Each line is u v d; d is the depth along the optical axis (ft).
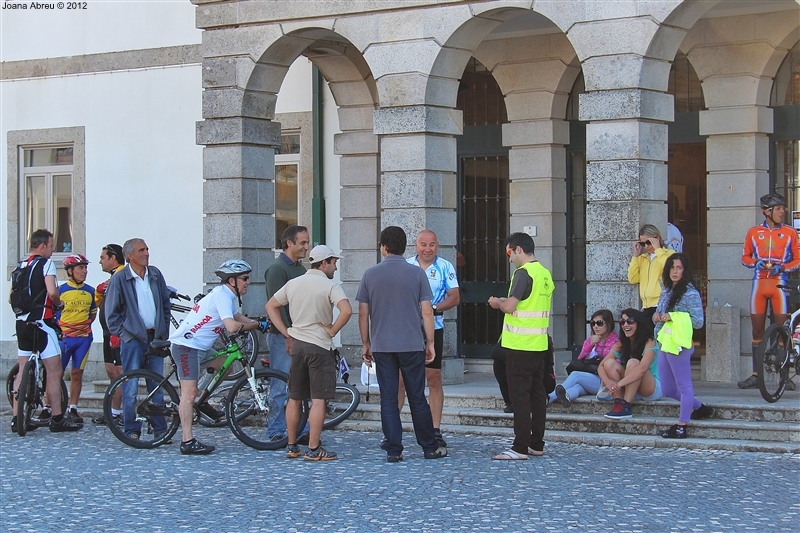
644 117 36.63
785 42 41.91
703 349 44.98
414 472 30.66
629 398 34.96
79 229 55.06
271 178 44.88
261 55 42.98
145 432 37.63
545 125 45.98
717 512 25.52
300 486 29.30
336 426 38.32
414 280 32.14
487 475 30.01
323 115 50.14
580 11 37.27
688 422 33.78
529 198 46.42
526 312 31.89
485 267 48.21
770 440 33.17
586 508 26.09
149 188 53.52
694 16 36.91
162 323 37.09
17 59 56.49
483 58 47.19
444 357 41.88
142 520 26.22
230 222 43.91
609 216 36.99
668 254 36.91
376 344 32.12
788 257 38.42
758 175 42.60
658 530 24.06
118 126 54.24
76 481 30.89
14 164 56.75
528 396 31.99
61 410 39.78
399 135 40.63
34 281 38.93
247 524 25.53
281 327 32.89
